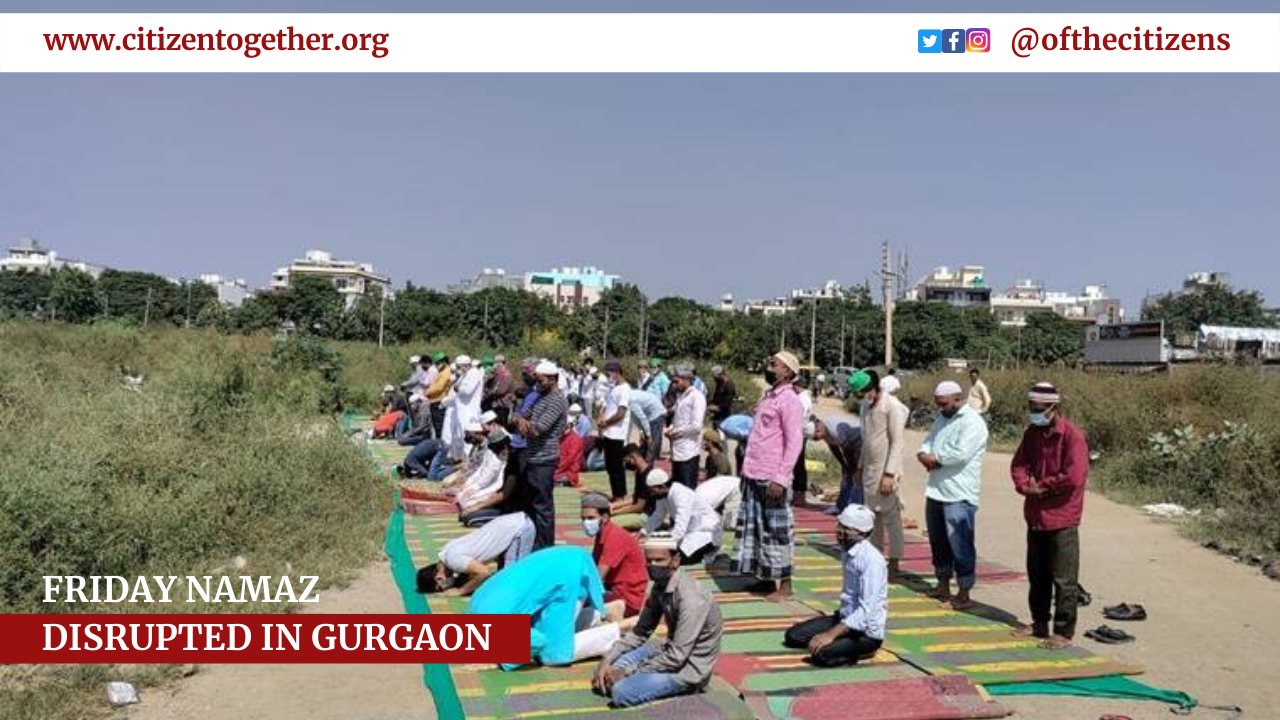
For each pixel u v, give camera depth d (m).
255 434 11.65
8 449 8.95
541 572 6.22
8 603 6.91
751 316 84.38
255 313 63.22
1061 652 6.44
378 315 63.34
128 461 9.30
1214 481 13.21
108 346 26.20
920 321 73.50
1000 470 17.50
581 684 5.73
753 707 5.29
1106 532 11.23
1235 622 7.50
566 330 65.00
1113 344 43.25
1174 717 5.47
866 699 5.42
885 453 8.48
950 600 7.75
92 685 5.71
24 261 130.75
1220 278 97.81
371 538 9.64
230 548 8.78
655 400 11.59
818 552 9.62
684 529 8.45
